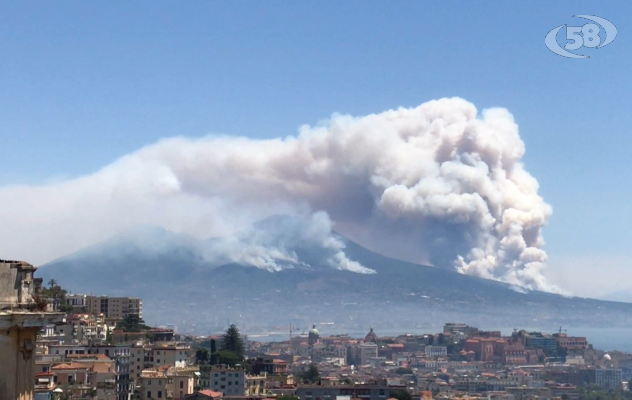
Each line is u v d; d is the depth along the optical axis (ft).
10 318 154.81
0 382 154.71
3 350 155.84
